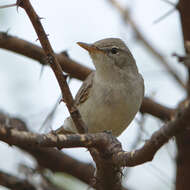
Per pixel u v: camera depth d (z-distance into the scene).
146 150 6.40
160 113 11.70
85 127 7.66
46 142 6.02
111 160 7.41
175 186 10.36
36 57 10.89
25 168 11.20
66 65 11.34
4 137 5.44
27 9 6.97
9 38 10.70
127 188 11.16
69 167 11.55
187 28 10.08
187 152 10.24
